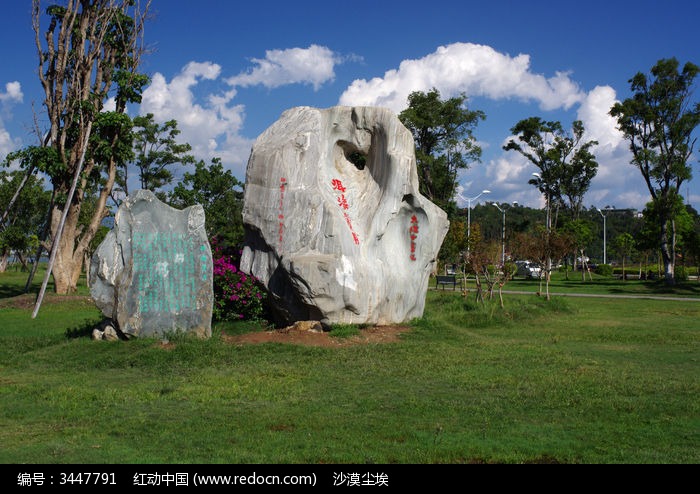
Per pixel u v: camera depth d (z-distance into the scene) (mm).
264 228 14789
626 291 38156
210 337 13273
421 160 45844
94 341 12992
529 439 7203
